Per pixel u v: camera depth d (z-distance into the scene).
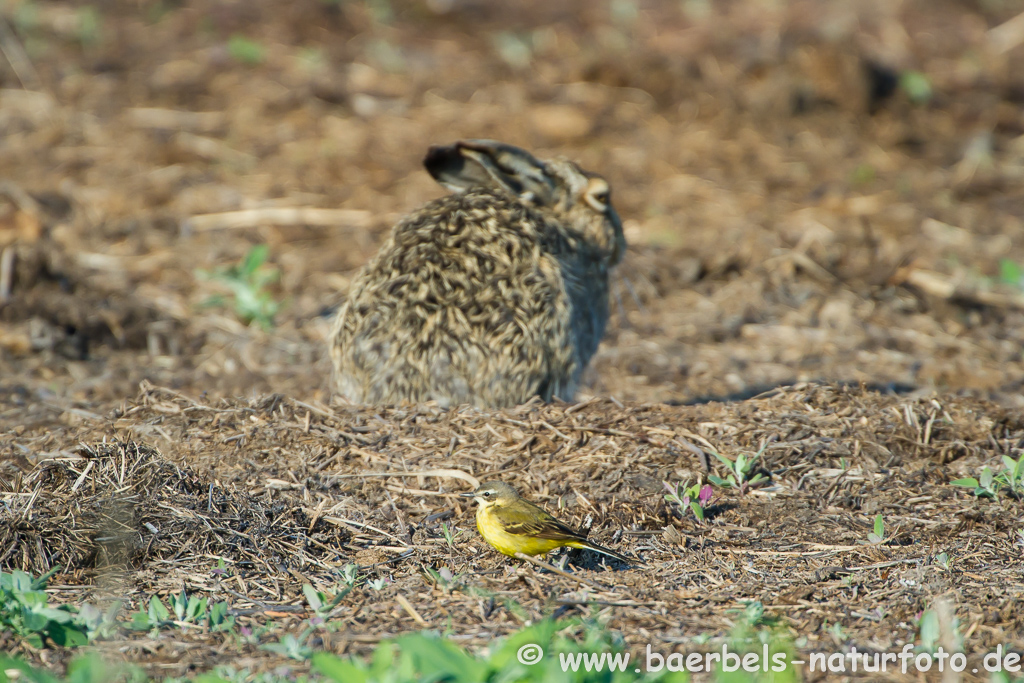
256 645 6.82
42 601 6.89
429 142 21.86
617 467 9.20
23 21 25.70
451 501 8.87
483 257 10.44
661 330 15.21
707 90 24.14
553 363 10.35
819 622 7.22
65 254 16.77
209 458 9.41
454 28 27.98
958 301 16.06
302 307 15.81
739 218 19.11
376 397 10.32
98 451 8.86
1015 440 10.02
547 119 22.78
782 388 10.86
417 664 5.99
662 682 6.00
